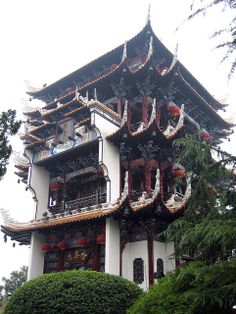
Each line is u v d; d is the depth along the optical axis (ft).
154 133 88.33
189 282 42.91
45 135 111.24
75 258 93.66
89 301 53.72
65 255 96.78
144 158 94.79
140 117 114.52
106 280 56.95
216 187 45.32
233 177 42.91
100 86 112.47
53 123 106.63
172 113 113.60
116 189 91.81
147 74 105.60
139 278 80.38
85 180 106.42
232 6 34.32
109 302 54.80
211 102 143.13
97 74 126.21
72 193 109.60
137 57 119.34
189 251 45.50
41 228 95.45
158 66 121.19
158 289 46.55
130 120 110.01
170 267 81.25
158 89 112.37
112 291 56.03
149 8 112.98
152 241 81.35
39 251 100.63
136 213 79.97
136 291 58.39
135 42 116.47
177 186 102.53
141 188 99.14
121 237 84.69
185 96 121.80
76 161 105.81
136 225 85.61
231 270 34.01
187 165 51.21
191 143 50.11
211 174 44.09
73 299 53.52
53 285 55.77
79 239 91.66
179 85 116.37
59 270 95.45
